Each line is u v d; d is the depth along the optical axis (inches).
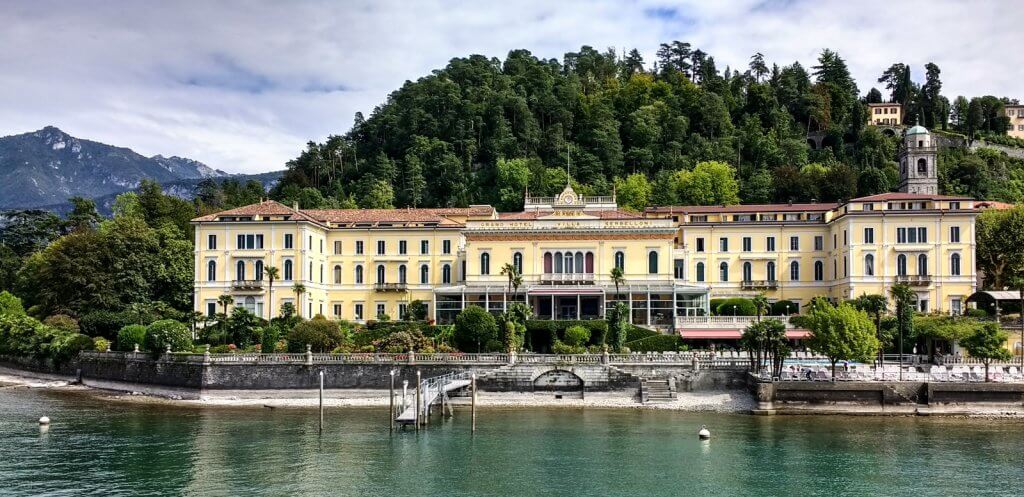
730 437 2760.8
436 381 3248.0
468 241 4690.0
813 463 2423.7
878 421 3048.7
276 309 4672.7
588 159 7455.7
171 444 2640.3
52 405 3447.3
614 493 2129.7
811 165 7377.0
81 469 2321.6
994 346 3314.5
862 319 3272.6
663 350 3895.2
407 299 4938.5
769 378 3253.0
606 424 2992.1
